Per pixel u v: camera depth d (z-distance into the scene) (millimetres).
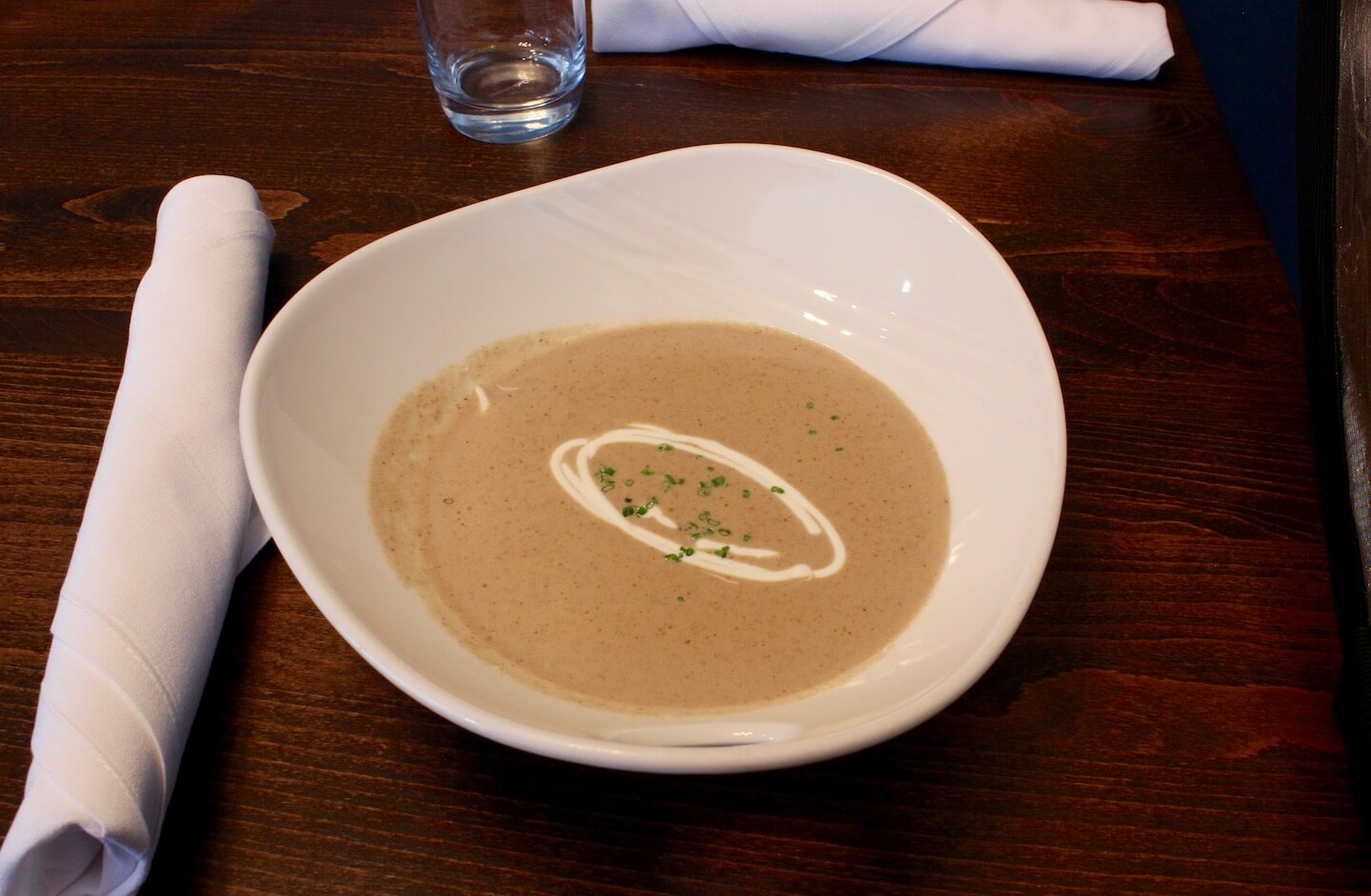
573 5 536
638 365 455
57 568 387
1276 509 409
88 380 443
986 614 346
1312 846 339
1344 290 385
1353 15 401
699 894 329
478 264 441
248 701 359
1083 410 437
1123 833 340
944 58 576
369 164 527
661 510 411
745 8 563
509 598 388
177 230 452
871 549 401
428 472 420
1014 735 356
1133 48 565
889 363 445
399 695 361
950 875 333
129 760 325
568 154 531
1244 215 514
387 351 422
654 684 368
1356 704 346
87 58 585
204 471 385
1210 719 360
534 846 335
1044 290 479
